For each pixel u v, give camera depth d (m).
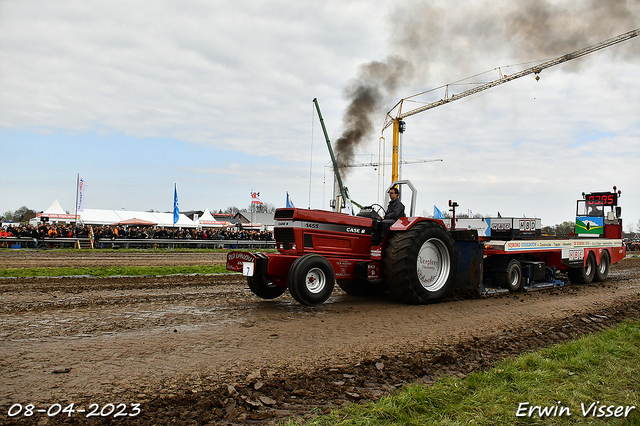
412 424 3.07
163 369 4.03
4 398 3.31
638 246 38.91
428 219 8.31
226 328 5.66
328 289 7.20
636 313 7.64
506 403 3.45
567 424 3.15
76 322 5.76
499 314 7.15
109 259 16.67
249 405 3.35
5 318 5.90
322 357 4.54
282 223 7.58
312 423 3.05
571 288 10.94
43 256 17.64
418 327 6.06
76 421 3.00
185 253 22.27
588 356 4.59
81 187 25.14
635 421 3.17
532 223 11.20
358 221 8.05
